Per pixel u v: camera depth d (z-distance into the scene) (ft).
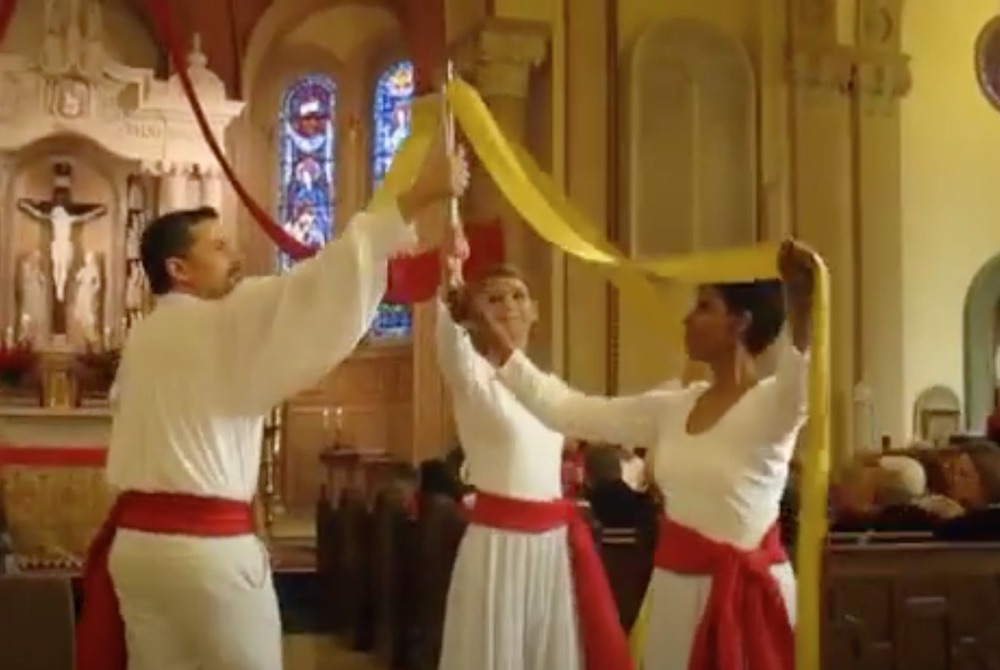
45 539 43.19
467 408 16.66
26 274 59.06
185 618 12.56
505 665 16.38
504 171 15.85
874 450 51.08
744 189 55.42
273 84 69.62
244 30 65.72
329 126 69.62
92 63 59.36
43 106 58.95
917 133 60.59
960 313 60.70
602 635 16.70
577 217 16.37
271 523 49.98
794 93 56.65
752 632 13.84
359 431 65.51
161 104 60.08
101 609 12.98
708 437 14.24
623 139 53.67
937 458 33.73
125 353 13.34
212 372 12.76
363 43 69.10
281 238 41.55
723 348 14.51
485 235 47.57
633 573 23.17
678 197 54.39
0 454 43.21
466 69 53.06
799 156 56.44
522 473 16.65
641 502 27.76
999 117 62.23
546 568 16.65
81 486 43.78
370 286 12.62
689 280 14.84
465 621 16.58
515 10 52.49
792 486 23.49
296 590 44.98
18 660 16.89
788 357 13.69
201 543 12.55
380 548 36.27
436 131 15.28
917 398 59.52
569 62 53.47
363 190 68.44
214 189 61.21
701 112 55.06
